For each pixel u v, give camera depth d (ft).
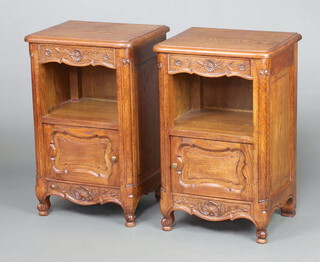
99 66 13.69
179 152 12.40
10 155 15.49
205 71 11.95
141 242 12.42
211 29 13.00
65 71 13.56
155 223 13.00
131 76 12.44
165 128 12.37
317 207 13.37
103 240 12.50
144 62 12.78
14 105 17.22
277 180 12.53
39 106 13.02
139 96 12.75
